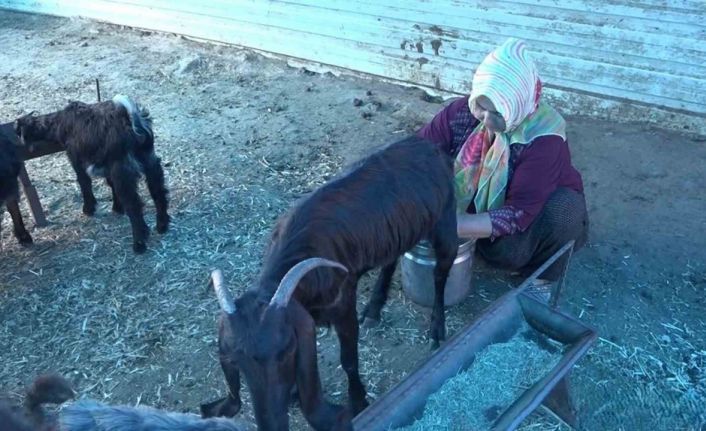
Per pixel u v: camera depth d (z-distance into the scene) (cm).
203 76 844
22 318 461
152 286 484
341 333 361
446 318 448
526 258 445
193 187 595
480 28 720
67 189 608
